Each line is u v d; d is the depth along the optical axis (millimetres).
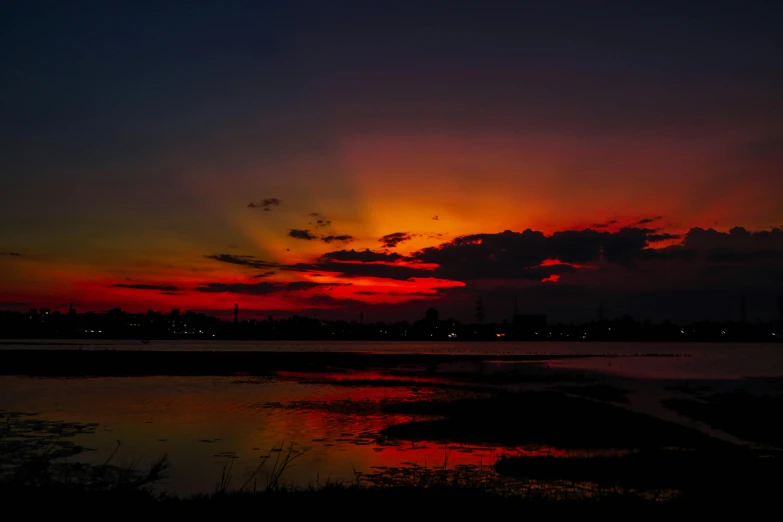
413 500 13094
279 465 23656
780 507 13438
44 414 37844
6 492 12523
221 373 77875
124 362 95438
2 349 147000
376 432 31766
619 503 13492
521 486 20203
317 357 122938
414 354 147875
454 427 32906
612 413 37406
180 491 19172
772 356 161250
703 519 12406
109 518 11164
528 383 64438
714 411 42125
